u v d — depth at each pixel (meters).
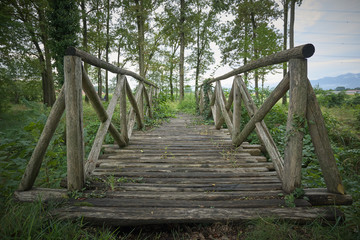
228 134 4.74
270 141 2.66
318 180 2.34
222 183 2.26
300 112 1.88
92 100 2.43
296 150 1.92
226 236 1.61
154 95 8.16
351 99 9.19
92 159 2.51
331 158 1.88
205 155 3.31
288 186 1.97
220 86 5.10
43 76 11.91
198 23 14.14
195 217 1.62
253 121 2.90
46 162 2.40
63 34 7.85
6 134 2.76
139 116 4.81
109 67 2.78
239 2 14.22
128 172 2.51
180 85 14.38
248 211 1.70
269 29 10.10
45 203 1.74
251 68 2.92
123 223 1.61
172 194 1.96
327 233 1.55
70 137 1.91
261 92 5.89
